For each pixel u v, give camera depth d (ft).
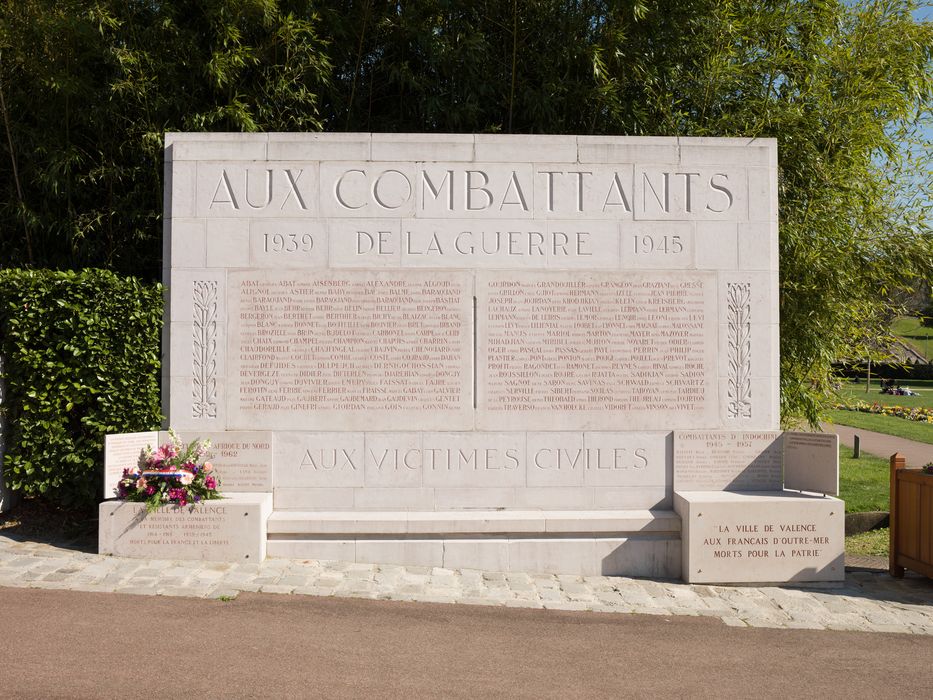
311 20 33.35
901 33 35.55
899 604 22.61
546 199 26.55
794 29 36.52
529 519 24.94
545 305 26.32
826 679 16.51
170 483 23.86
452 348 26.21
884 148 37.06
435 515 25.35
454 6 34.83
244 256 26.25
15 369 26.00
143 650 16.40
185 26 32.53
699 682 16.12
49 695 13.96
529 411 26.27
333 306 26.18
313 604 20.26
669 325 26.53
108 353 25.68
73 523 26.48
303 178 26.40
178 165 26.32
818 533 24.41
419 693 14.88
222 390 26.04
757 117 35.12
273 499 25.86
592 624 19.88
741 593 23.45
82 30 30.04
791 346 35.27
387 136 26.48
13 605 18.81
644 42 35.17
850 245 34.60
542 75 35.04
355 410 26.08
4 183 34.76
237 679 15.14
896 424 76.43
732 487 26.35
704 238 26.68
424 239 26.35
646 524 25.09
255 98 32.91
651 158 26.73
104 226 33.96
